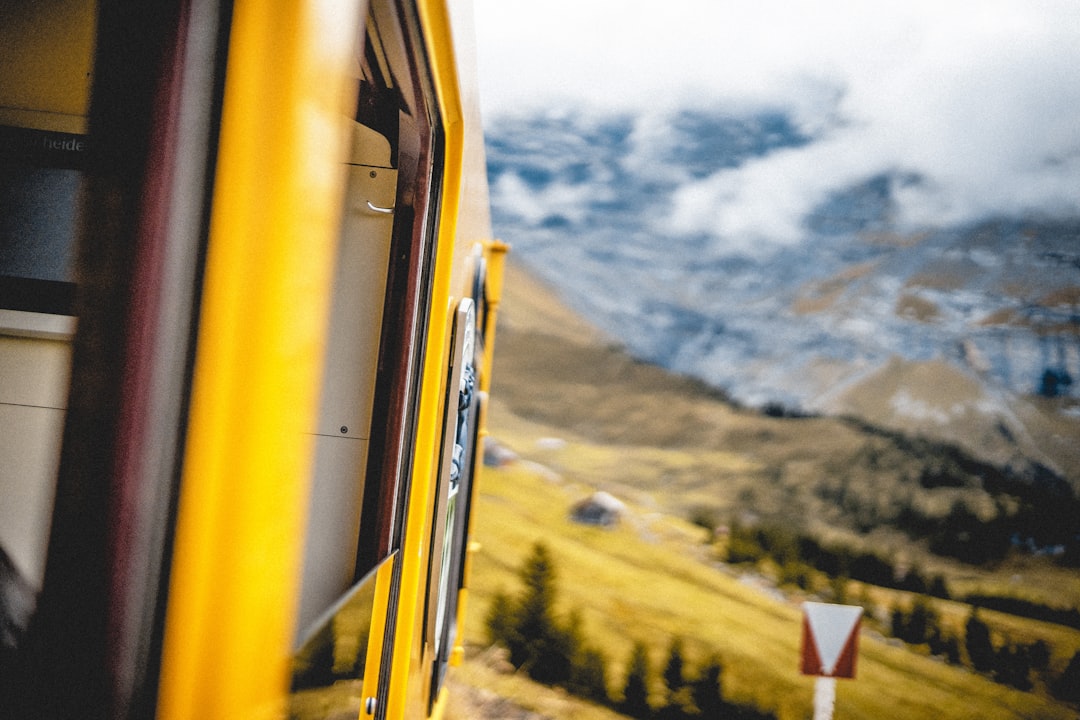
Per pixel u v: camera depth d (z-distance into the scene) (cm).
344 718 129
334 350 170
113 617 65
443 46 169
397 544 181
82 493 67
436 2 150
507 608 1229
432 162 186
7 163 128
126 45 70
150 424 67
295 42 70
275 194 69
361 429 170
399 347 171
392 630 179
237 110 69
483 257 338
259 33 70
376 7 120
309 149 71
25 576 115
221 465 66
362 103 171
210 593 66
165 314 67
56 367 124
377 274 173
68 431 68
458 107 201
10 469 122
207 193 69
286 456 69
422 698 248
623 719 1038
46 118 129
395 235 173
